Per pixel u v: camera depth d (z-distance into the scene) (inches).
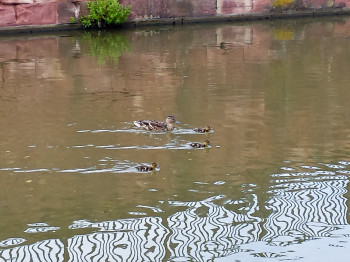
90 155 471.2
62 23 1083.9
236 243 354.6
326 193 409.7
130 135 514.0
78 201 401.1
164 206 394.3
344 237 360.2
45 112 579.2
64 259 337.4
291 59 822.5
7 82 698.2
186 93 646.5
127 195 409.1
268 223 374.0
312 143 494.6
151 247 350.0
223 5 1208.2
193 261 336.5
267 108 588.7
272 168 449.1
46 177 434.9
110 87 676.1
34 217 382.0
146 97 632.4
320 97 626.8
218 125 540.1
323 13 1291.8
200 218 380.2
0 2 1030.4
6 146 488.4
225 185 422.6
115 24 1114.7
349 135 511.5
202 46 926.4
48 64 797.2
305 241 356.2
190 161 461.4
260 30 1095.6
